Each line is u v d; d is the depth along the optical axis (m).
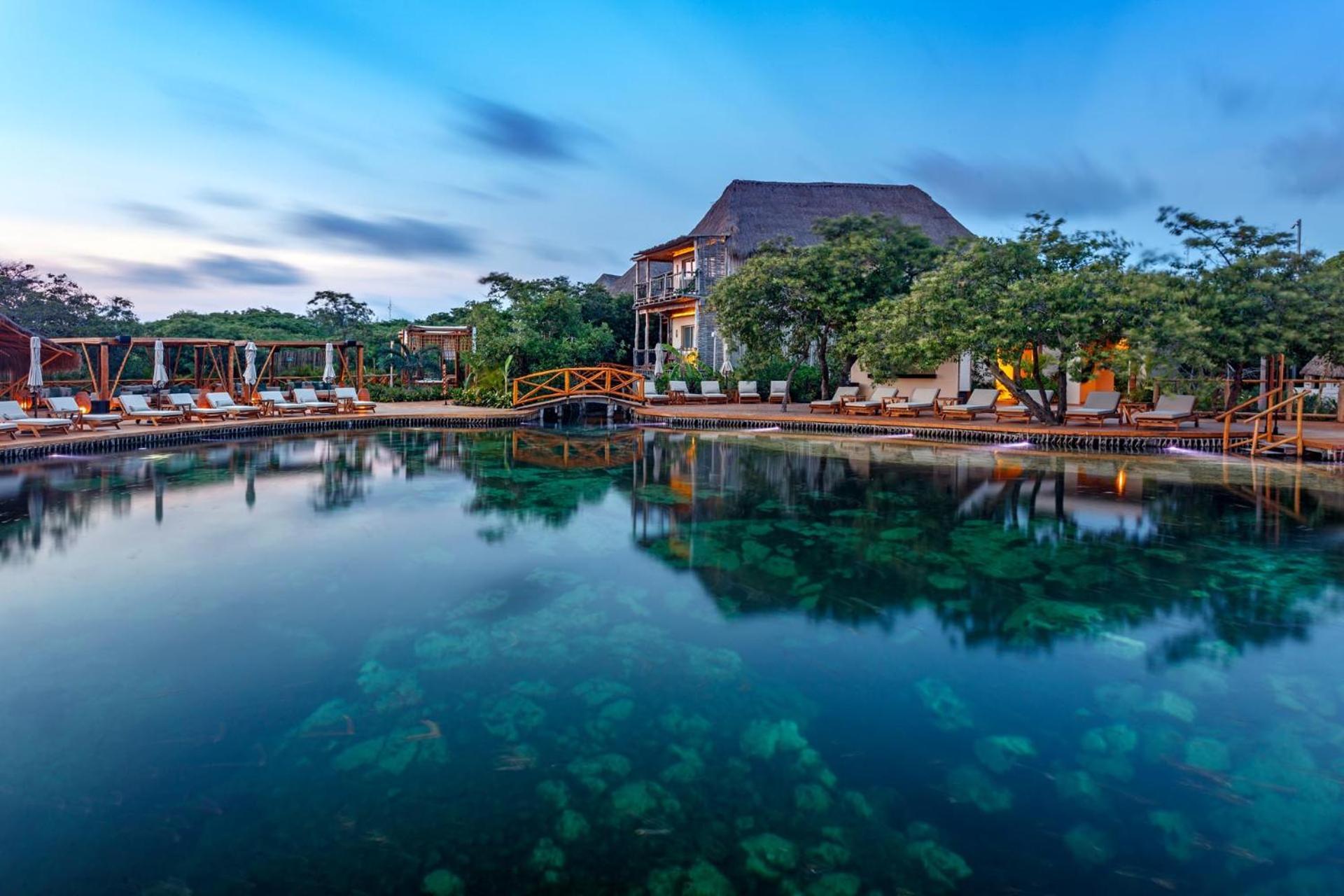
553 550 6.84
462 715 3.69
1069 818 2.88
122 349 24.09
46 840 2.71
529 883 2.50
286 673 4.16
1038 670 4.26
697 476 11.00
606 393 21.12
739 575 6.04
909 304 14.32
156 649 4.48
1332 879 2.54
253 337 32.28
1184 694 3.95
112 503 8.74
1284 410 15.02
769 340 18.91
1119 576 6.03
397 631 4.80
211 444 14.05
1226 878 2.55
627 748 3.39
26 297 26.75
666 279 27.88
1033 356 14.88
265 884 2.49
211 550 6.71
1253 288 12.42
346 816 2.87
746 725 3.61
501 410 20.31
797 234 23.98
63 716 3.64
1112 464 11.51
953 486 9.98
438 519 8.06
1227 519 7.92
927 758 3.32
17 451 11.09
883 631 4.86
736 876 2.55
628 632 4.81
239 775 3.15
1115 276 12.52
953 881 2.52
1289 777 3.17
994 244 14.02
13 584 5.68
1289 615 5.10
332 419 16.80
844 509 8.59
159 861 2.60
